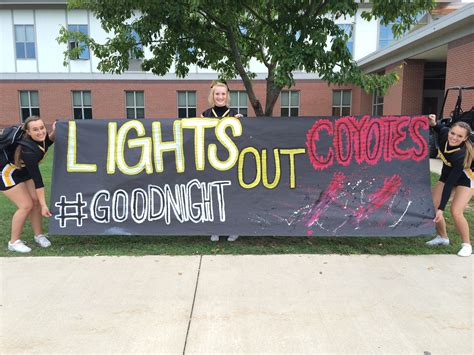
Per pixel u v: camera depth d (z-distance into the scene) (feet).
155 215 15.31
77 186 15.31
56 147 15.39
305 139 15.33
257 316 10.09
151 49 22.66
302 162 15.35
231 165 15.31
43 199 14.35
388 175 15.28
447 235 16.35
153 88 75.20
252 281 12.05
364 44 71.82
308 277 12.34
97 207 15.30
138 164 15.31
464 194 13.94
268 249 14.87
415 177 15.26
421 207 15.16
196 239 16.12
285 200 15.28
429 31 45.19
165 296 11.12
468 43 40.86
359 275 12.50
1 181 13.85
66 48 73.92
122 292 11.35
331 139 15.33
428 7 17.17
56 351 8.71
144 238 16.25
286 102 75.77
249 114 74.90
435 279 12.23
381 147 15.29
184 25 20.26
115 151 15.35
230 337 9.21
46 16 73.10
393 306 10.59
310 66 17.15
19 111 76.13
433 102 83.92
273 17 20.65
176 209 15.33
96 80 74.95
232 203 15.31
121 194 15.31
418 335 9.30
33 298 11.03
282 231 15.16
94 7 20.22
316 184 15.30
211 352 8.68
